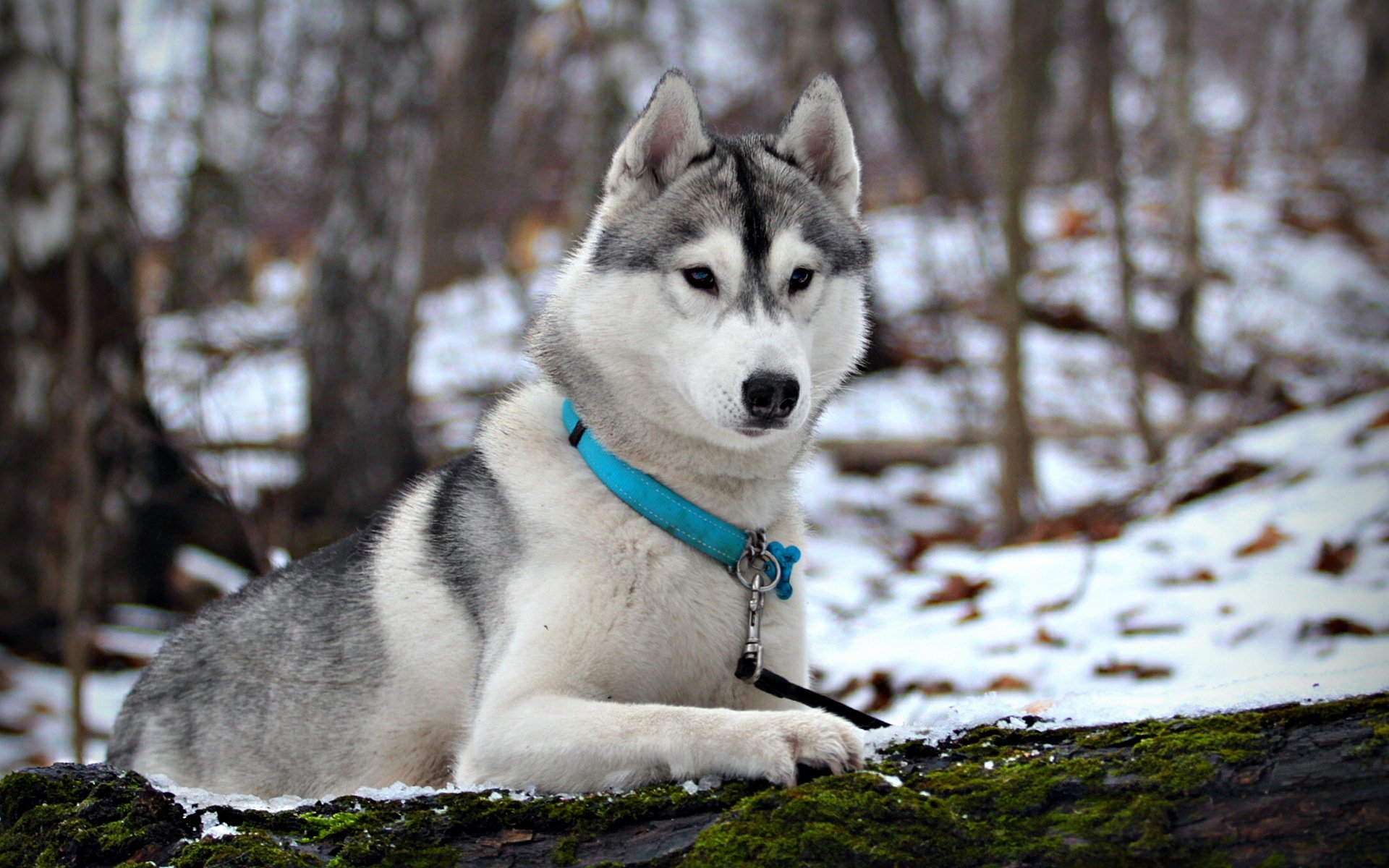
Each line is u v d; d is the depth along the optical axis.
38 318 7.73
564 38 13.15
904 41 14.73
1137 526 6.80
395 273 9.05
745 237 3.15
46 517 7.59
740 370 2.93
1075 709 2.70
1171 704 2.68
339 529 8.47
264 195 12.34
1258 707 2.53
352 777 3.31
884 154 17.44
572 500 2.99
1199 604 5.05
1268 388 10.40
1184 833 2.19
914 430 10.58
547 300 3.46
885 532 8.83
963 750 2.56
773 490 3.18
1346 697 2.49
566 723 2.66
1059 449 10.41
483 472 3.27
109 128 7.94
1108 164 9.81
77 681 5.93
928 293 13.05
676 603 2.94
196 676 3.60
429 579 3.22
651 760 2.55
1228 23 25.05
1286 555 5.43
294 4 11.18
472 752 2.81
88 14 8.02
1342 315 13.28
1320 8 23.00
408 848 2.40
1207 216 16.48
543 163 16.11
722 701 3.12
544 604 2.90
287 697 3.39
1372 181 17.77
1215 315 13.10
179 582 7.89
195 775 3.54
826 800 2.33
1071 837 2.23
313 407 8.86
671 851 2.33
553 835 2.42
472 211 15.09
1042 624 5.20
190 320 8.72
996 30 17.94
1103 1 9.72
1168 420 10.62
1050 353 12.41
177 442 6.91
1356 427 7.07
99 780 2.66
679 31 15.36
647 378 3.11
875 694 5.04
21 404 7.72
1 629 7.45
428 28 9.27
